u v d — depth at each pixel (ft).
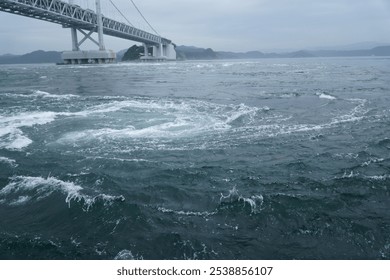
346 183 23.80
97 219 19.90
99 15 296.51
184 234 18.35
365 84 93.35
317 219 19.45
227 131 39.22
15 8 213.66
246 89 86.63
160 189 23.61
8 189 23.57
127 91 83.76
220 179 25.23
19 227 19.29
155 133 38.47
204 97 71.67
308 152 31.17
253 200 21.49
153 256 16.80
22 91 82.84
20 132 39.19
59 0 243.40
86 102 63.16
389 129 39.14
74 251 17.19
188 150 32.12
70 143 34.86
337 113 49.49
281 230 18.66
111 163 28.58
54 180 24.76
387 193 22.38
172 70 193.57
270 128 40.50
